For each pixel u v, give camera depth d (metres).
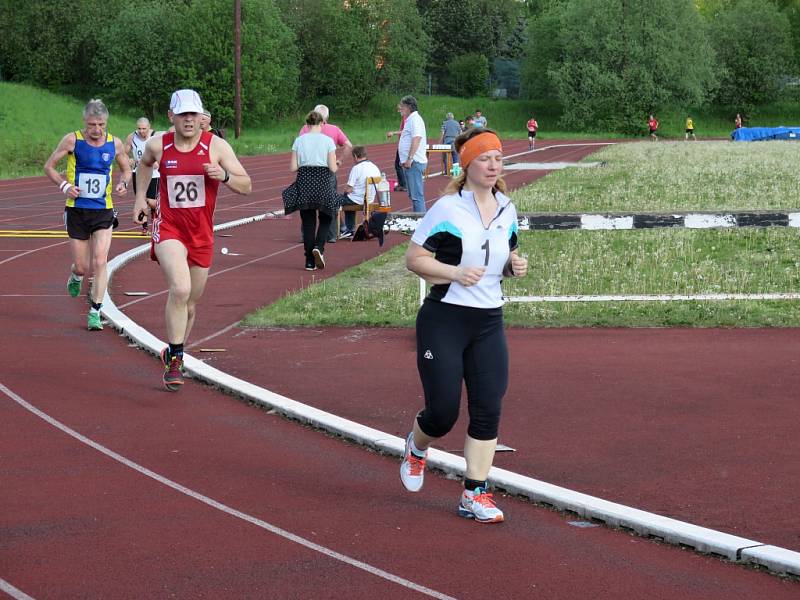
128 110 79.38
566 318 10.77
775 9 96.62
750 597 4.28
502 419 7.19
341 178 32.69
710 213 11.18
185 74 76.75
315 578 4.50
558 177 27.97
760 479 5.83
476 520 5.29
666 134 85.50
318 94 94.75
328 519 5.30
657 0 83.25
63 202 25.83
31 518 5.27
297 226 19.56
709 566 4.64
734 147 44.69
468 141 5.11
